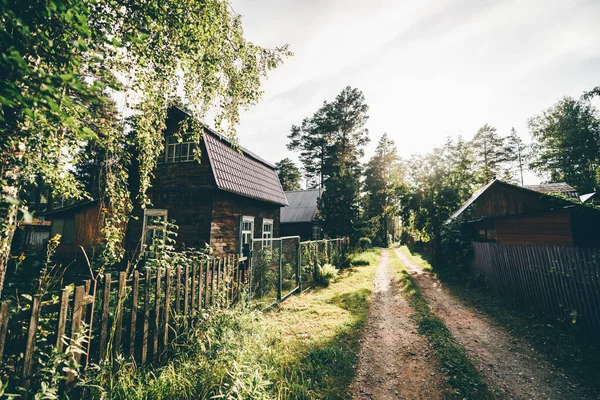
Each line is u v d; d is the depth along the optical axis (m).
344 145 32.47
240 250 10.59
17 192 2.87
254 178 12.09
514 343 4.77
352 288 9.24
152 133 4.92
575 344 4.46
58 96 1.54
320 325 5.64
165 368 3.16
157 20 3.78
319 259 11.77
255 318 4.99
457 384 3.53
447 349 4.46
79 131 1.66
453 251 12.33
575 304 5.01
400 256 22.08
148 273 3.35
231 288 5.30
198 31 4.27
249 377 2.87
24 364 2.06
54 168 3.84
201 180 9.25
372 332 5.46
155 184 9.82
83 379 2.47
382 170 38.66
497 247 7.97
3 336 1.95
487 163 38.50
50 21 1.95
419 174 15.64
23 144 2.79
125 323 3.22
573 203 9.73
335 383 3.53
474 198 12.32
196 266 4.22
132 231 9.71
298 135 36.19
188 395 2.77
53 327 2.66
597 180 24.59
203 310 3.99
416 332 5.41
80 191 4.57
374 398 3.30
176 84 4.96
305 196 25.92
